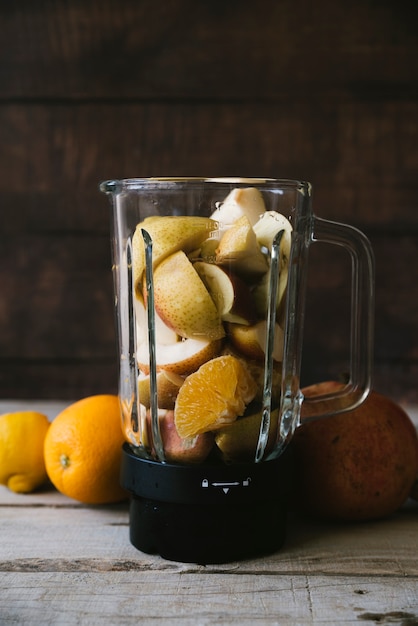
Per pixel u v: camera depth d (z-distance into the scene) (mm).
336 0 1221
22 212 1282
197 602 636
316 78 1235
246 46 1232
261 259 659
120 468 749
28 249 1290
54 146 1266
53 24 1245
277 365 684
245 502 679
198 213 665
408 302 1269
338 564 690
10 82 1258
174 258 651
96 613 622
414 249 1258
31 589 654
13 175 1276
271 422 685
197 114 1248
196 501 674
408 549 717
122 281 703
